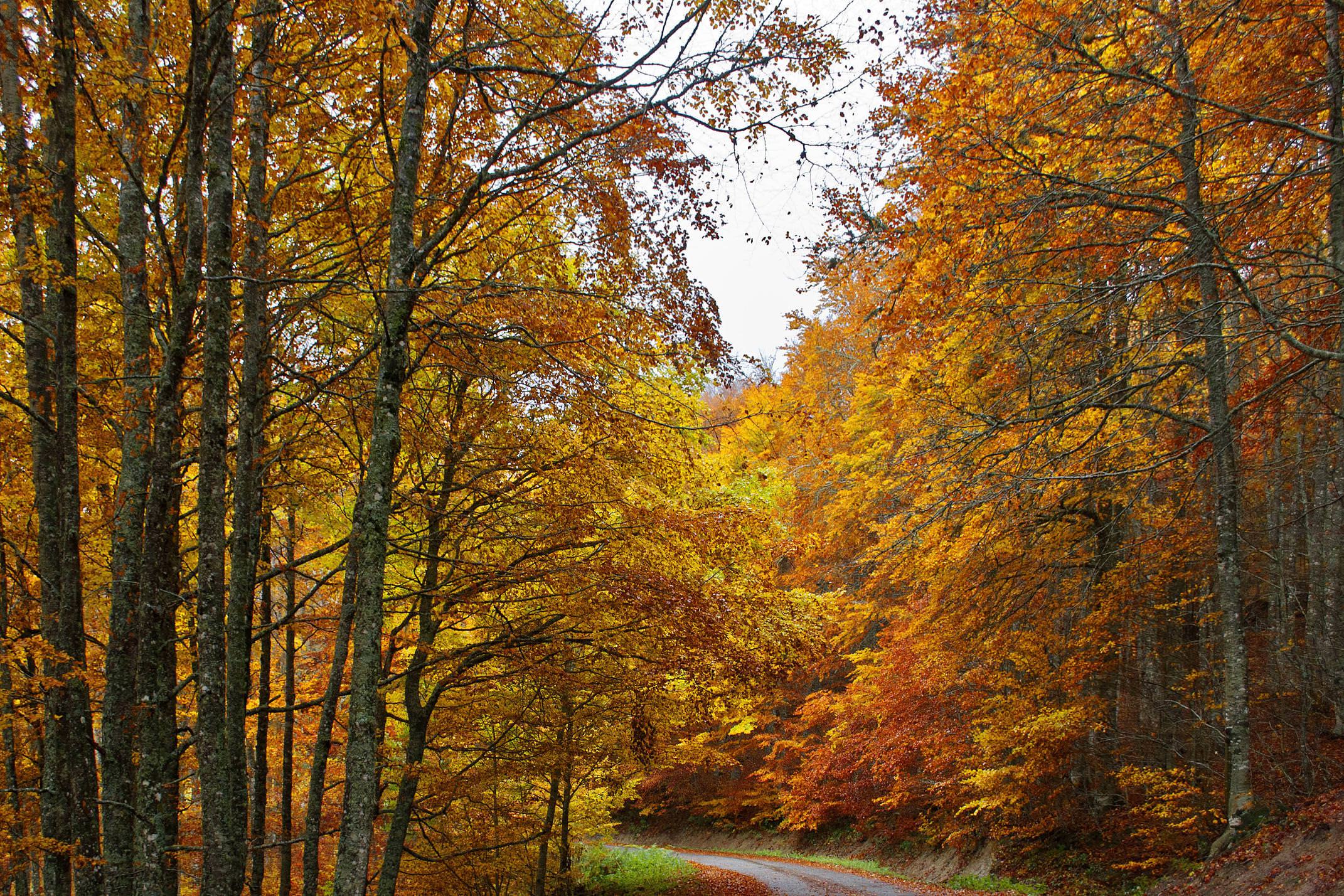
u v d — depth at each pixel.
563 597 9.73
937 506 10.71
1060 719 12.50
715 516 10.46
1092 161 8.84
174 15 7.06
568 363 8.89
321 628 11.45
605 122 8.02
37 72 6.46
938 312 9.30
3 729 7.66
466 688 11.60
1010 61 8.31
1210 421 10.18
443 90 8.08
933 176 8.89
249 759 15.02
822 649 11.84
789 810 24.61
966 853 17.42
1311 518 12.73
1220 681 13.03
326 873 14.41
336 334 9.70
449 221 6.70
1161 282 9.20
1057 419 9.03
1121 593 12.52
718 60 6.73
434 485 10.45
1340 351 8.08
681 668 10.14
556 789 14.31
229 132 6.70
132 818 6.34
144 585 6.38
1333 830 8.61
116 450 9.54
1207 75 8.15
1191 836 11.91
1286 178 7.53
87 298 8.57
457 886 12.19
